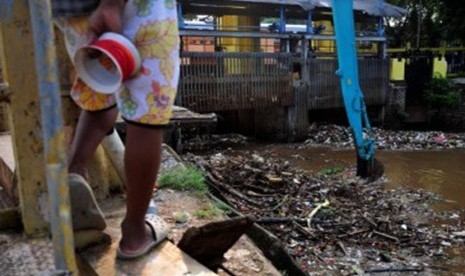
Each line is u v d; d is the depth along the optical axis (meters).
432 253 6.75
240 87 13.92
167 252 1.71
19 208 1.68
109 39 1.36
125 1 1.46
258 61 14.12
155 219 1.80
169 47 1.50
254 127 16.16
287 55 14.60
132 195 1.59
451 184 10.49
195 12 15.18
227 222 1.79
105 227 1.74
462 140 15.37
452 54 21.30
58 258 1.12
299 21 19.92
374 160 10.43
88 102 1.68
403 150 14.20
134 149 1.52
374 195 9.25
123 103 1.53
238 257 2.29
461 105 17.94
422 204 8.96
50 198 1.10
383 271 6.14
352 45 9.74
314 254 6.46
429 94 17.78
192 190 3.08
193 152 13.42
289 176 9.25
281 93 14.59
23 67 1.49
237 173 8.68
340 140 15.13
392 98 17.17
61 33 1.91
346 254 6.57
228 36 13.66
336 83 15.61
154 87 1.49
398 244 6.99
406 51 19.17
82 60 1.36
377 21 17.70
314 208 7.95
